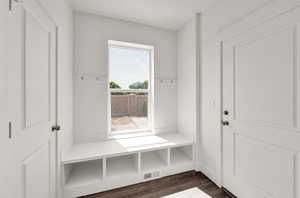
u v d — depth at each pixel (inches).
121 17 94.7
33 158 40.2
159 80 109.1
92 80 91.7
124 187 76.2
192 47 94.9
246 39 60.4
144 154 101.0
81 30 89.0
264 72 53.8
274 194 50.9
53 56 54.9
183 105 106.2
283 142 48.2
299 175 44.3
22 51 34.9
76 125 88.7
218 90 76.3
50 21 51.6
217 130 77.4
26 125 36.6
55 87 57.3
